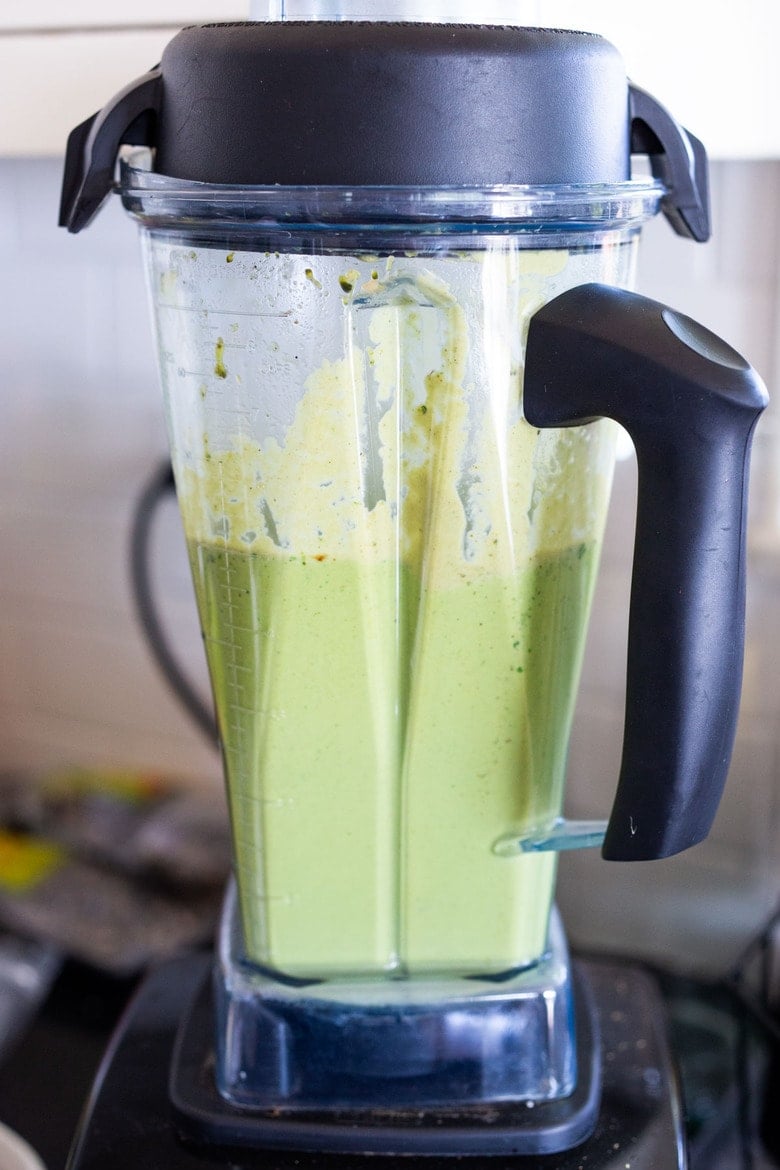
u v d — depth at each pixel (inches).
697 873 27.6
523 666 15.1
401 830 15.8
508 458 14.1
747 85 17.8
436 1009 16.2
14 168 28.4
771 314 24.4
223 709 15.7
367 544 14.4
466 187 12.8
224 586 15.0
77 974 27.4
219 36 13.2
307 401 13.9
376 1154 16.1
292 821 15.7
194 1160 16.2
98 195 14.3
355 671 14.9
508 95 12.8
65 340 29.6
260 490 14.3
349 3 13.9
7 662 33.4
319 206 13.0
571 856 28.3
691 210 15.4
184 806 31.1
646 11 17.7
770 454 25.0
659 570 13.1
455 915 16.2
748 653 25.9
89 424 30.2
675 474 12.8
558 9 17.8
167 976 19.8
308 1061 16.4
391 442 14.1
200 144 13.4
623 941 28.5
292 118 12.8
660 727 13.6
